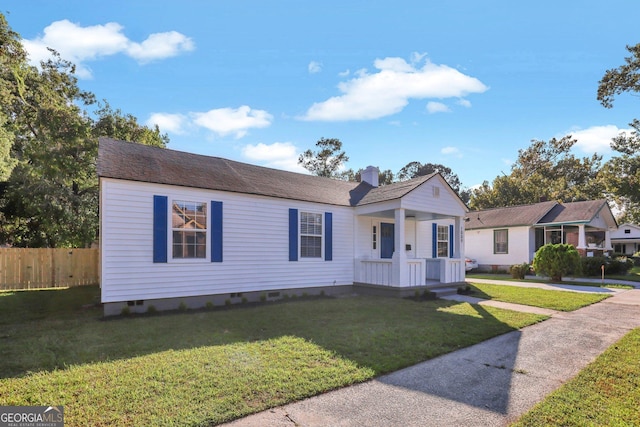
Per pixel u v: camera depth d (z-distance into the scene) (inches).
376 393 147.6
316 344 215.3
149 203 327.9
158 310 330.0
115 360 182.5
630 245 1444.4
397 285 432.8
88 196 685.3
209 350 201.2
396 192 463.2
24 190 624.4
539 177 1413.6
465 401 140.8
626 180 1023.0
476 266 941.8
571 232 857.5
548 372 175.6
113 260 308.2
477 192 1536.7
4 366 173.2
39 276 541.6
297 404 135.9
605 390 152.3
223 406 131.2
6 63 609.9
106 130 738.2
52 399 135.9
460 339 233.0
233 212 381.7
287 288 422.9
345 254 486.0
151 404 132.0
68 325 268.5
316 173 1523.1
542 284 582.2
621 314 329.4
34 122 698.8
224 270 372.5
